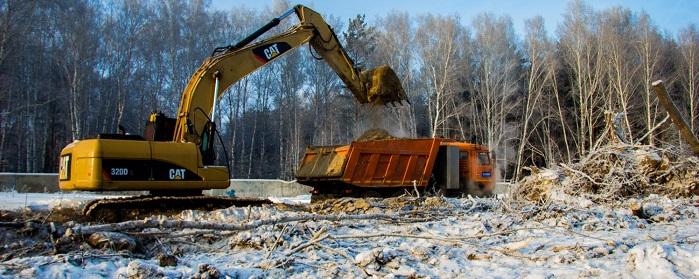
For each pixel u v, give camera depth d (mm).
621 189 12680
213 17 38594
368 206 10945
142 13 36469
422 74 37250
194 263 6488
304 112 41438
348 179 13570
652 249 5699
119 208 10320
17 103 33156
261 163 40531
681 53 42125
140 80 36156
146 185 10211
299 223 8820
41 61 34156
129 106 36312
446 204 11430
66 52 32438
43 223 7914
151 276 5289
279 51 12547
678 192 12617
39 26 32406
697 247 6582
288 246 7555
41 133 35875
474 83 41312
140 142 10297
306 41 12977
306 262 6402
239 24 39375
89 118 35312
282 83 39844
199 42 36969
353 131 37375
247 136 42125
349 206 11109
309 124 41500
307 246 6969
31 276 5352
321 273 5891
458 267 6152
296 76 39969
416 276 5715
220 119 36750
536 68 37906
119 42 35500
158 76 35938
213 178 10906
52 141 36812
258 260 6625
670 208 10719
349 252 6949
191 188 10711
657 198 12008
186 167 10633
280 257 6516
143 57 36312
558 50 43406
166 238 8117
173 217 9945
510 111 37844
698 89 40250
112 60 35688
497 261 6523
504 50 39000
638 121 38438
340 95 38344
